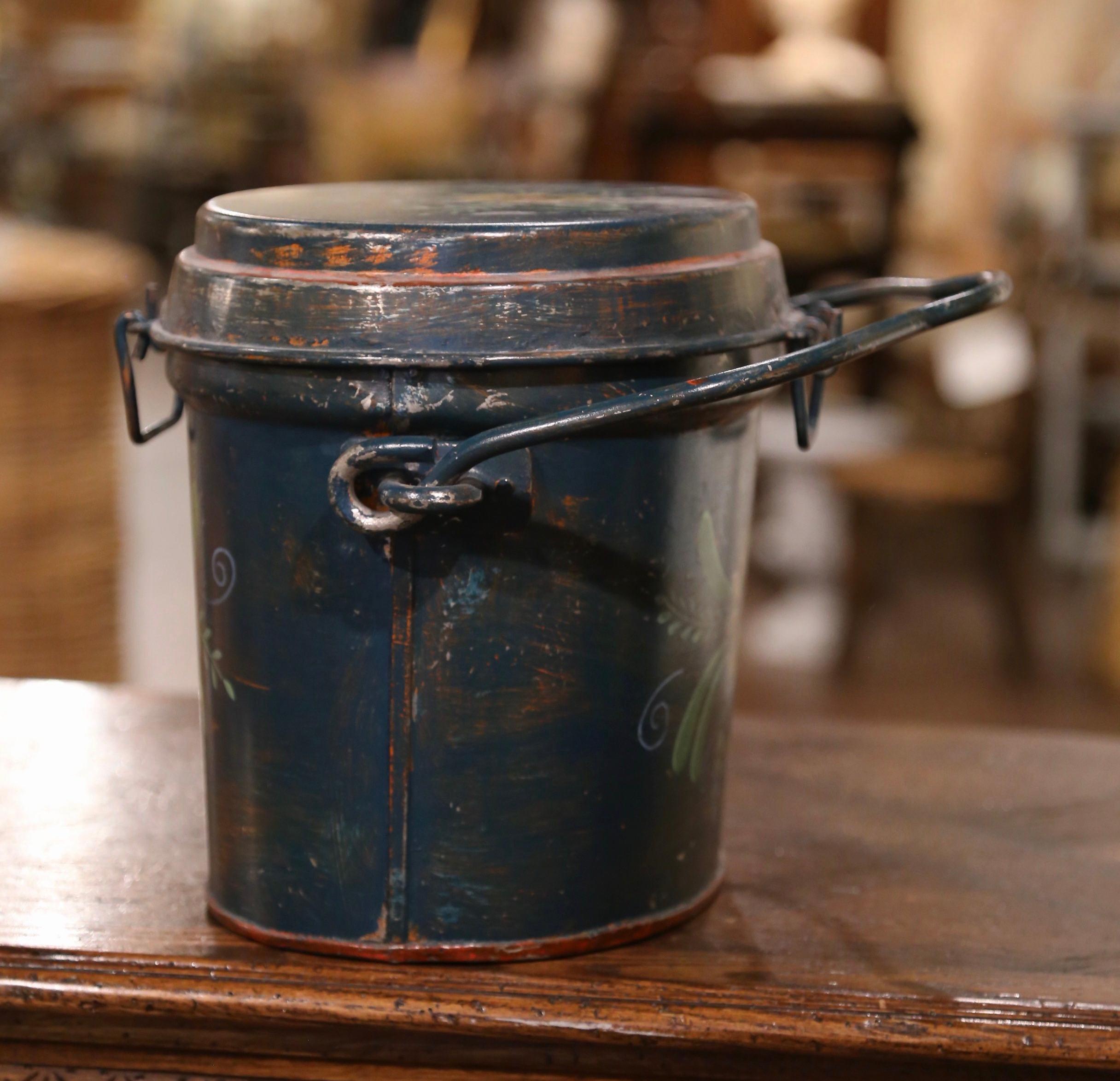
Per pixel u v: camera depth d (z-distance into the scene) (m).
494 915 1.00
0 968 1.00
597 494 0.95
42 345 2.26
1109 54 5.54
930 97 5.85
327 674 0.97
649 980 1.00
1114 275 4.01
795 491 4.95
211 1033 1.01
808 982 1.00
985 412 3.71
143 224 6.22
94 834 1.20
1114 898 1.12
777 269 1.04
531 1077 1.01
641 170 4.15
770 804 1.28
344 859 1.00
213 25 6.09
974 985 1.00
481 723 0.97
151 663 3.22
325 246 0.91
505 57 6.25
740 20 5.95
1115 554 3.51
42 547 2.34
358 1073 1.02
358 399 0.91
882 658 3.61
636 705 1.00
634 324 0.92
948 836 1.22
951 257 5.90
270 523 0.97
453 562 0.94
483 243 0.90
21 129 6.24
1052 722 3.25
